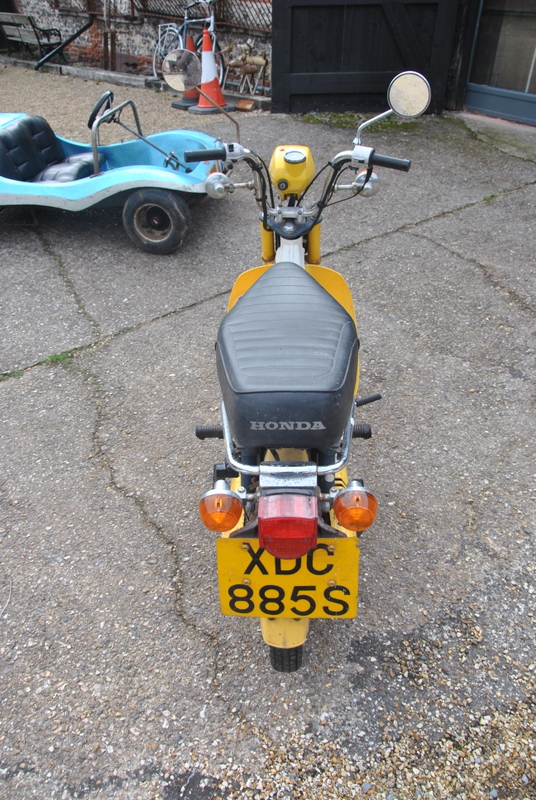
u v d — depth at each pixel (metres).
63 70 11.02
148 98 9.45
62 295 4.64
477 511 2.92
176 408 3.58
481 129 7.55
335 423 1.70
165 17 9.87
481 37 7.68
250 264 5.03
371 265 4.92
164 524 2.91
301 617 1.98
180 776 2.04
